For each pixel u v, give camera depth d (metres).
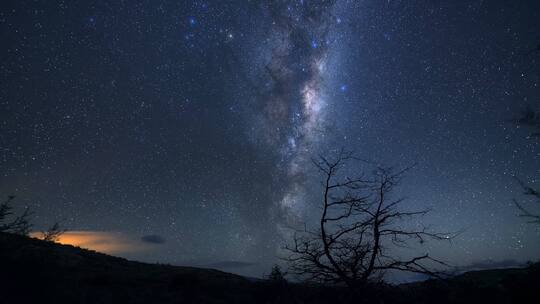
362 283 8.96
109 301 9.57
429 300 11.00
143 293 11.27
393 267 8.89
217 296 12.20
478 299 10.97
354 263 9.05
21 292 8.73
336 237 9.38
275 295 11.45
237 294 12.70
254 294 12.27
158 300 10.80
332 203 9.55
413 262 8.75
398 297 9.99
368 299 8.93
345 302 9.09
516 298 11.09
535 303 10.54
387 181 9.53
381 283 9.16
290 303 10.67
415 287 11.63
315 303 9.52
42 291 9.02
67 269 12.62
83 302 8.93
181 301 11.09
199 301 11.33
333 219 9.51
